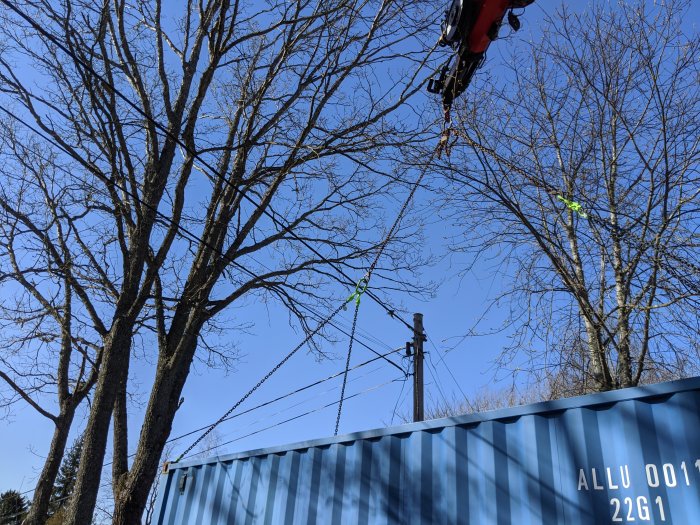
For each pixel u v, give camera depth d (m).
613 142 7.78
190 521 6.63
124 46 8.58
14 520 18.69
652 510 3.52
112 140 7.73
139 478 7.11
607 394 3.94
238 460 6.49
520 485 4.13
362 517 4.98
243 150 8.62
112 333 7.16
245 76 9.69
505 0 4.49
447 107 5.73
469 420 4.59
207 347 10.25
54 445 12.30
